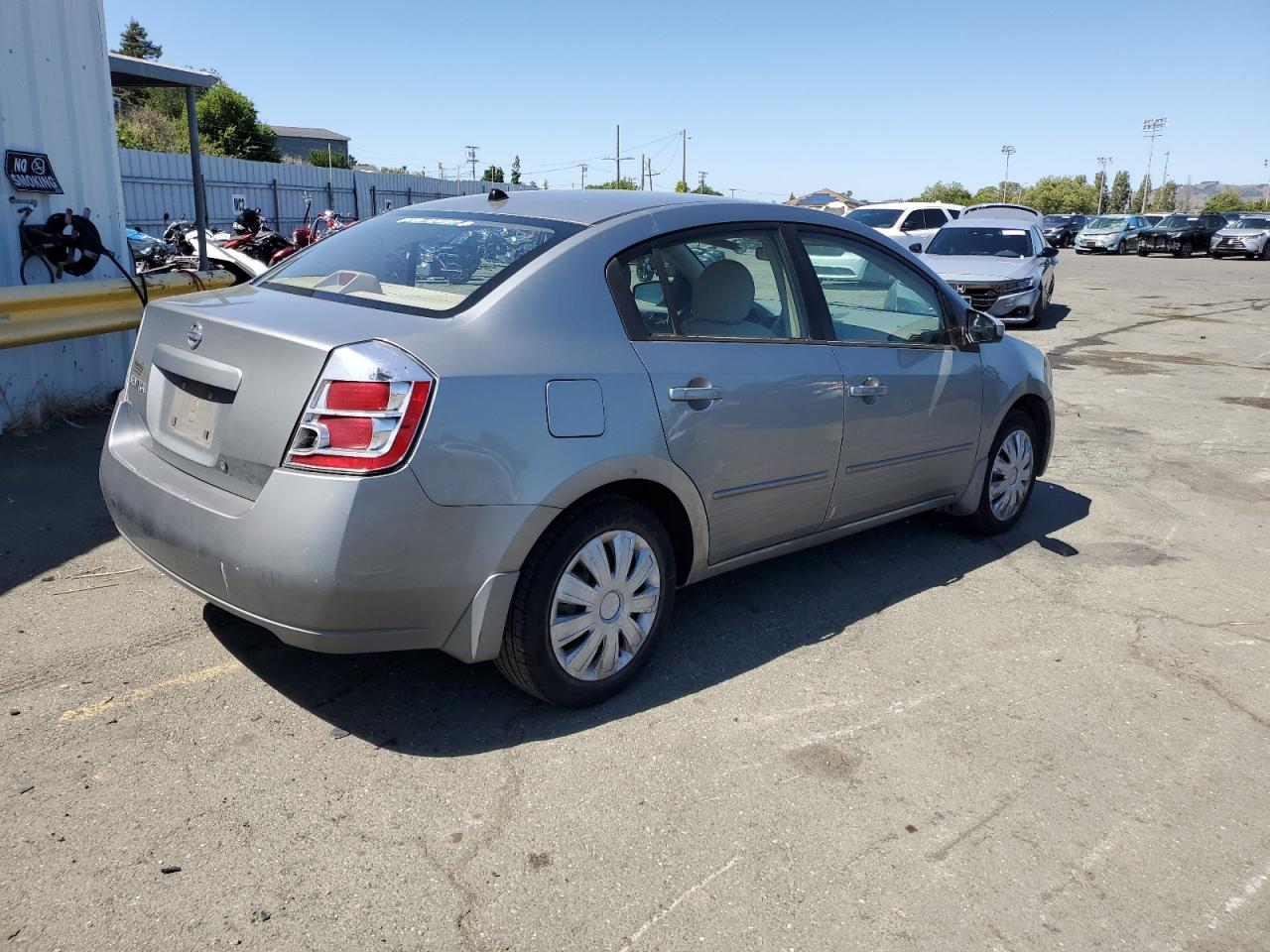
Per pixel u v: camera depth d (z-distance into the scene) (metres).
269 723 3.10
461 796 2.78
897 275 4.40
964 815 2.81
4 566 4.16
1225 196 94.44
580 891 2.43
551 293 3.09
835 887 2.49
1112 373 10.88
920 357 4.38
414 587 2.73
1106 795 2.94
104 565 4.23
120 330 6.90
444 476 2.71
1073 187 110.62
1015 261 14.81
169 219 20.73
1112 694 3.56
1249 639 4.09
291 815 2.66
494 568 2.86
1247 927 2.42
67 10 6.49
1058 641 4.00
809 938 2.31
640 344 3.26
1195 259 38.12
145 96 47.03
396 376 2.66
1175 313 17.16
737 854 2.60
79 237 6.35
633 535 3.24
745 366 3.54
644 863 2.54
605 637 3.23
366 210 29.17
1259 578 4.77
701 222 3.62
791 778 2.95
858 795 2.88
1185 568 4.88
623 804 2.78
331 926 2.27
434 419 2.69
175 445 3.07
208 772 2.83
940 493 4.73
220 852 2.50
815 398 3.78
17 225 6.17
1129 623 4.20
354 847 2.55
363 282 3.20
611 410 3.08
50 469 5.48
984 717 3.37
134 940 2.20
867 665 3.71
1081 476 6.57
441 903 2.36
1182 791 2.98
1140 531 5.45
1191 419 8.49
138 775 2.79
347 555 2.61
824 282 4.01
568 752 3.03
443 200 3.96
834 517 4.11
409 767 2.91
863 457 4.09
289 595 2.65
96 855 2.46
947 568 4.76
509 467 2.83
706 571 3.65
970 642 3.95
